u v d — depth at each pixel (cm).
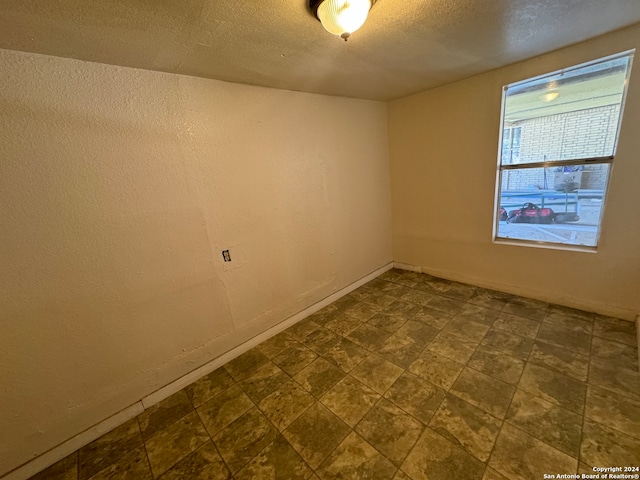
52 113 140
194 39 134
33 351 147
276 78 203
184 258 195
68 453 160
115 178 162
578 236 243
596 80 206
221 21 120
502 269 285
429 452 139
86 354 163
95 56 142
